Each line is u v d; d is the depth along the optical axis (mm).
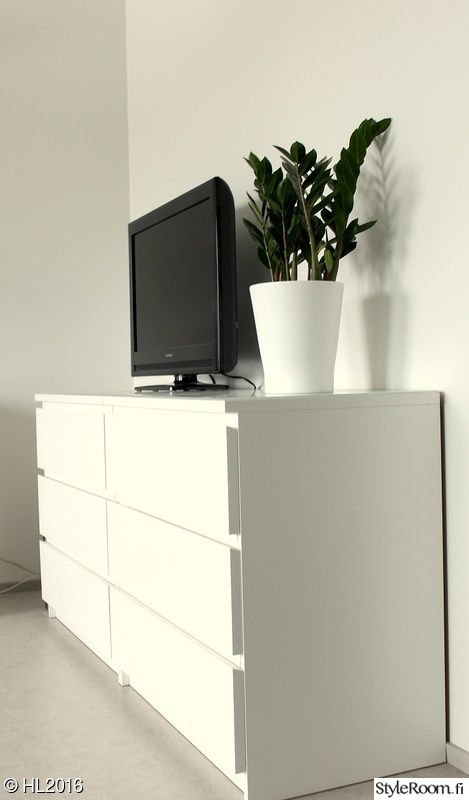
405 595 1745
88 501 2455
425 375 1831
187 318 2549
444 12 1746
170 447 1865
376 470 1717
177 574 1838
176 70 3104
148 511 2016
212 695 1684
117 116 3586
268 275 2475
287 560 1631
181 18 3045
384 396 1722
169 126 3188
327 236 2057
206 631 1707
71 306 3514
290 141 2363
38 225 3459
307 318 1911
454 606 1769
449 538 1778
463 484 1731
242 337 2652
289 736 1626
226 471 1604
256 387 2588
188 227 2525
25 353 3436
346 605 1686
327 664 1664
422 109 1817
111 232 3576
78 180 3525
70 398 2568
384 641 1721
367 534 1708
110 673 2371
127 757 1823
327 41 2162
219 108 2783
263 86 2496
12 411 3408
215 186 2314
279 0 2385
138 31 3461
